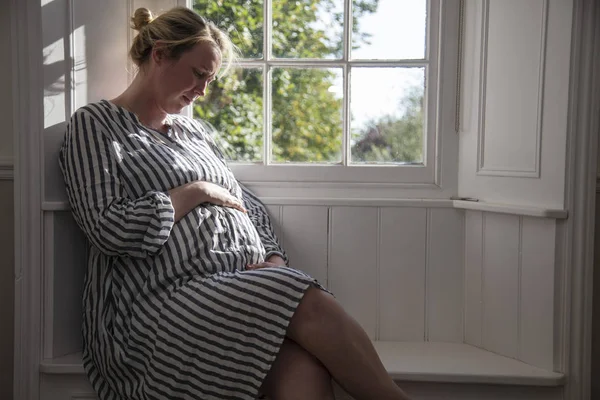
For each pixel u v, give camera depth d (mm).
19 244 1688
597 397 1998
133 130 1622
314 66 2049
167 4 2035
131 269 1529
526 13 1755
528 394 1682
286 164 2064
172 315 1413
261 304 1364
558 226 1667
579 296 1664
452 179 2014
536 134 1731
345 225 1970
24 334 1695
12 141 1924
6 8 1889
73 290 1775
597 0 1626
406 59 2025
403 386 1688
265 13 2039
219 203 1614
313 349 1365
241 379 1361
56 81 1707
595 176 1650
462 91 1985
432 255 1973
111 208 1479
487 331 1889
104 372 1524
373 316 1981
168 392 1399
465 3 1961
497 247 1842
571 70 1635
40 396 1694
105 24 1898
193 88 1665
